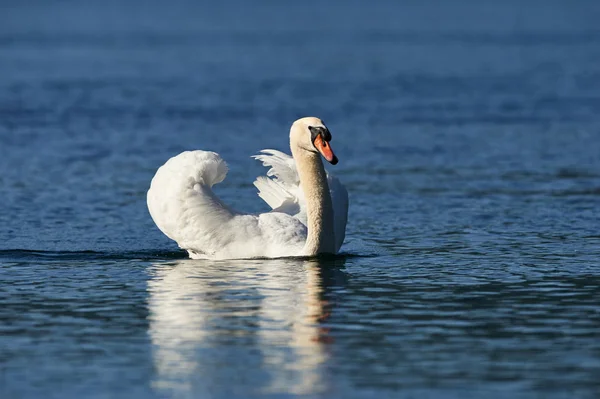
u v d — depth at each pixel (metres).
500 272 14.42
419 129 32.16
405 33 86.88
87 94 41.47
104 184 22.80
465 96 41.00
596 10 135.88
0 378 9.95
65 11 142.88
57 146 28.69
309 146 15.01
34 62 56.16
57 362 10.41
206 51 65.50
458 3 170.88
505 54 61.75
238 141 30.06
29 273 14.52
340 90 43.38
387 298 12.91
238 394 9.46
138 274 14.40
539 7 148.62
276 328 11.55
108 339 11.18
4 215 19.23
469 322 11.78
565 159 26.14
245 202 21.14
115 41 74.75
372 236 17.31
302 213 15.99
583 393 9.45
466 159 26.45
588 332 11.36
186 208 15.10
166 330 11.50
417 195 21.41
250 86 45.00
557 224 18.23
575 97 40.25
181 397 9.41
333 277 14.08
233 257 15.28
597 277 14.07
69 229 18.02
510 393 9.47
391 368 10.15
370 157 26.98
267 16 131.25
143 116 35.31
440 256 15.62
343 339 11.12
